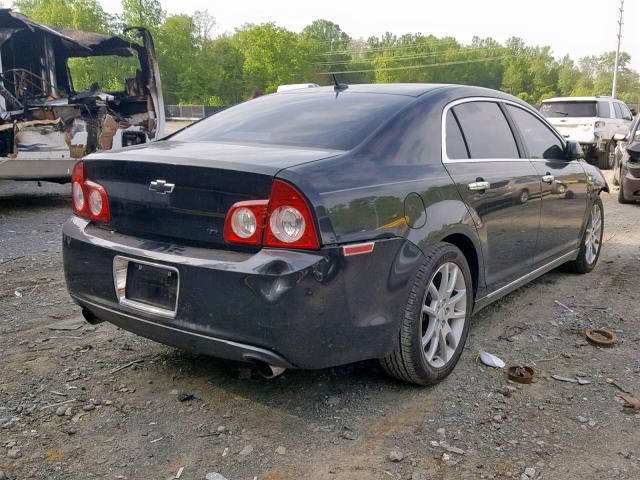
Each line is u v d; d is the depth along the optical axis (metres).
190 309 2.72
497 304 4.75
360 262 2.72
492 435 2.86
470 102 3.90
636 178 9.71
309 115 3.50
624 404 3.17
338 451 2.72
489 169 3.75
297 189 2.56
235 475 2.55
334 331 2.69
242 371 3.46
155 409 3.06
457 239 3.51
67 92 10.64
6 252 6.21
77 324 4.18
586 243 5.52
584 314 4.55
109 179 3.09
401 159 3.15
